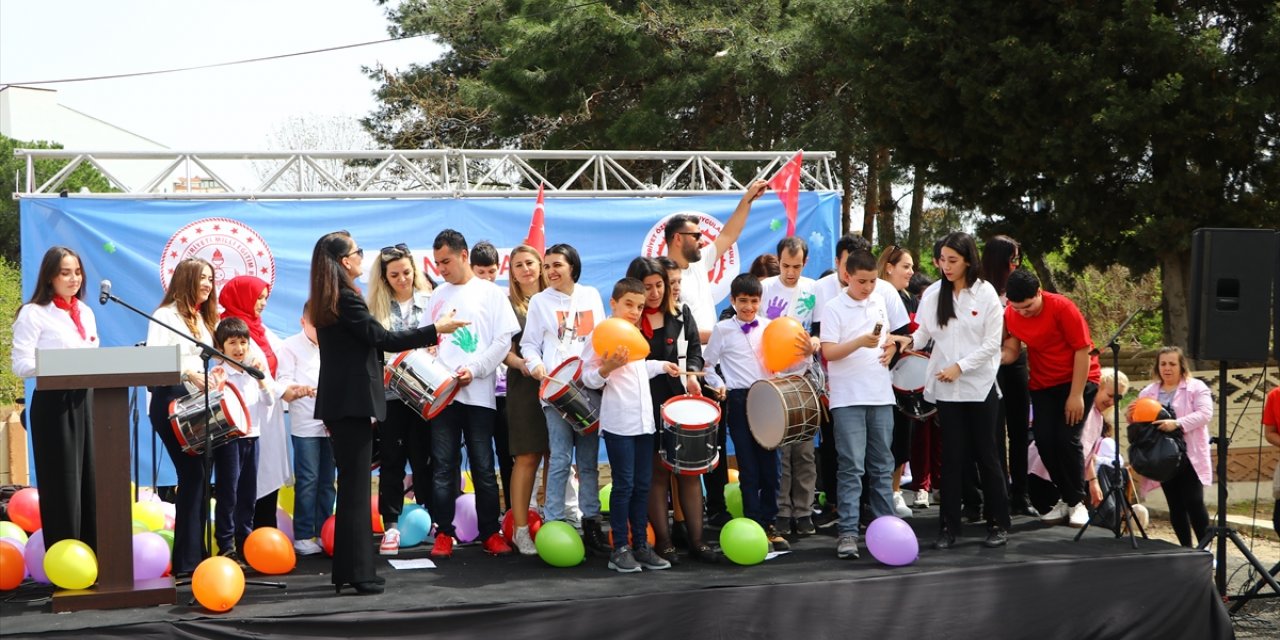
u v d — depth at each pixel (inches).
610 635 188.2
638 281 211.5
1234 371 408.8
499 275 342.6
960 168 515.8
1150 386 283.7
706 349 243.6
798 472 247.9
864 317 227.1
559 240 349.4
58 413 202.8
